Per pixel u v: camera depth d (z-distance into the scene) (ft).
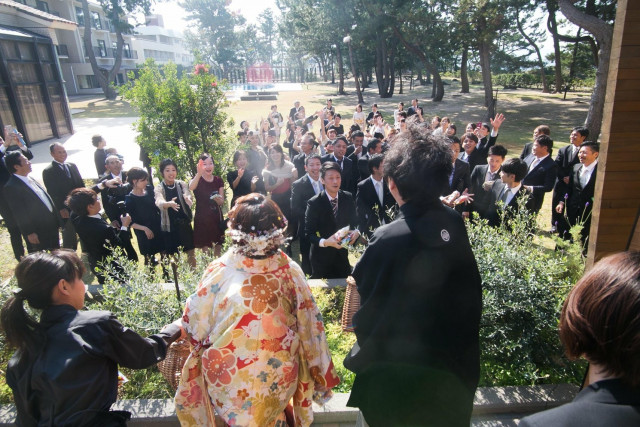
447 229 5.03
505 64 100.73
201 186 16.02
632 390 2.68
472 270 5.32
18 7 46.80
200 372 6.15
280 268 5.99
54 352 5.35
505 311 9.36
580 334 2.87
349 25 82.94
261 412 5.71
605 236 7.80
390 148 5.23
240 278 5.79
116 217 18.24
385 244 4.96
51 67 51.21
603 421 2.58
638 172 7.51
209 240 16.21
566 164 18.69
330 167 12.70
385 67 100.99
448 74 183.11
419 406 5.17
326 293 12.62
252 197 5.99
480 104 83.41
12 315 5.45
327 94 114.11
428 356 5.06
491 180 16.15
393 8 67.67
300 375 6.45
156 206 15.38
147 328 9.20
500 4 58.80
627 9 6.85
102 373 5.55
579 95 95.91
